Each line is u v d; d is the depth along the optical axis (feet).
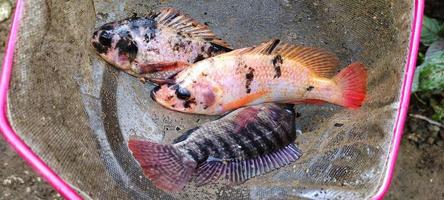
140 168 2.66
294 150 2.73
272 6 3.02
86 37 2.75
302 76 2.72
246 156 2.68
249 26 3.02
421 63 3.11
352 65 2.65
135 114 2.84
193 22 2.82
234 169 2.67
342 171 2.55
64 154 2.38
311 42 2.93
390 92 2.51
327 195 2.50
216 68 2.68
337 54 2.86
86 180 2.38
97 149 2.61
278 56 2.70
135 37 2.74
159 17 2.79
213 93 2.69
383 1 2.62
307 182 2.60
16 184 2.97
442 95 3.11
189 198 2.61
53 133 2.40
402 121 2.42
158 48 2.77
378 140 2.47
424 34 3.09
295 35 2.97
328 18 2.90
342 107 2.78
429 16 3.22
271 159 2.70
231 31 3.01
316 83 2.71
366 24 2.74
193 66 2.68
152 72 2.80
